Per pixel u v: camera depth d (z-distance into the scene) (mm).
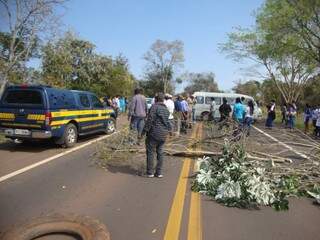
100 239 4844
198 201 7109
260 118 31172
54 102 12148
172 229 5668
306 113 23953
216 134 11320
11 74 21609
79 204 6691
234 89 77562
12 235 5004
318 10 25438
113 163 10242
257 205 7039
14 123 12102
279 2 27391
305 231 5848
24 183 7965
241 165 7816
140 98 13469
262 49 32562
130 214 6266
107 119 16203
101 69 43875
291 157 10844
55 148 12602
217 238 5414
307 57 30438
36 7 19781
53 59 28984
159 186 8086
